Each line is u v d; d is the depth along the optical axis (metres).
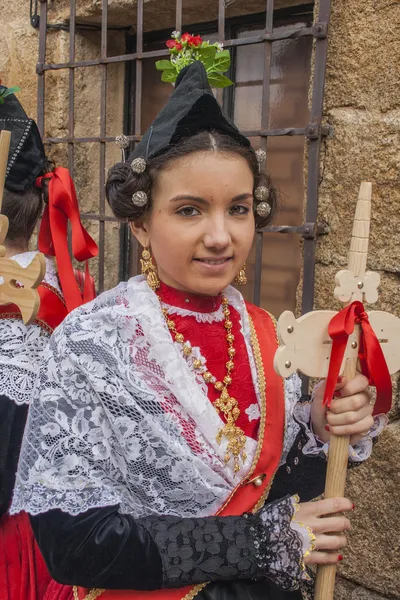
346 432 1.12
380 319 1.14
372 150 1.70
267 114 1.87
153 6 2.24
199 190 1.03
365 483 1.75
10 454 1.25
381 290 1.71
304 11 2.10
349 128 1.73
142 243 1.17
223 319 1.19
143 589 1.00
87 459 1.04
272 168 2.20
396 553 1.72
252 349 1.20
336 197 1.77
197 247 1.06
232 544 1.00
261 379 1.17
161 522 1.02
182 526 1.01
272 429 1.15
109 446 1.04
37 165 1.55
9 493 1.25
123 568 0.98
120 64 2.59
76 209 1.61
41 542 1.00
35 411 1.07
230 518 1.04
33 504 1.01
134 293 1.13
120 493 1.05
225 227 1.05
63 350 1.07
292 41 2.13
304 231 1.79
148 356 1.08
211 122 1.06
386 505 1.72
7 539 1.36
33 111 2.63
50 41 2.52
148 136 1.10
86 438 1.04
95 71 2.54
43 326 1.42
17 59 2.65
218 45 1.23
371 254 1.71
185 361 1.12
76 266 2.57
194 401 1.06
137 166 1.06
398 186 1.66
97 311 1.11
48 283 1.50
